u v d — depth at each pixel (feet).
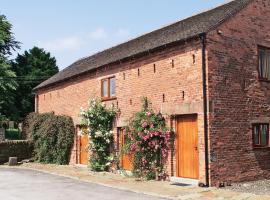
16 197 40.86
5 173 63.26
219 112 48.39
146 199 39.58
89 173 62.34
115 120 63.98
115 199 39.68
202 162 47.26
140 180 53.26
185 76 50.42
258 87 53.72
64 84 80.84
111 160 64.23
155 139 53.31
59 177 57.98
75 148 75.56
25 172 64.85
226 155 48.55
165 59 53.78
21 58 185.06
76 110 75.77
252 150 51.80
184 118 51.03
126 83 61.46
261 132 53.83
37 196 41.45
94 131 65.92
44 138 81.05
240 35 52.06
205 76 47.75
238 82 51.06
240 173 49.93
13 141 83.92
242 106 51.21
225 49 49.96
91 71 70.33
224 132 48.67
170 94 52.60
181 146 51.13
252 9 54.19
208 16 57.98
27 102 172.76
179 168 51.24
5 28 135.13
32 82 176.76
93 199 39.73
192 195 41.24
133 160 56.80
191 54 49.73
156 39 61.87
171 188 45.85
